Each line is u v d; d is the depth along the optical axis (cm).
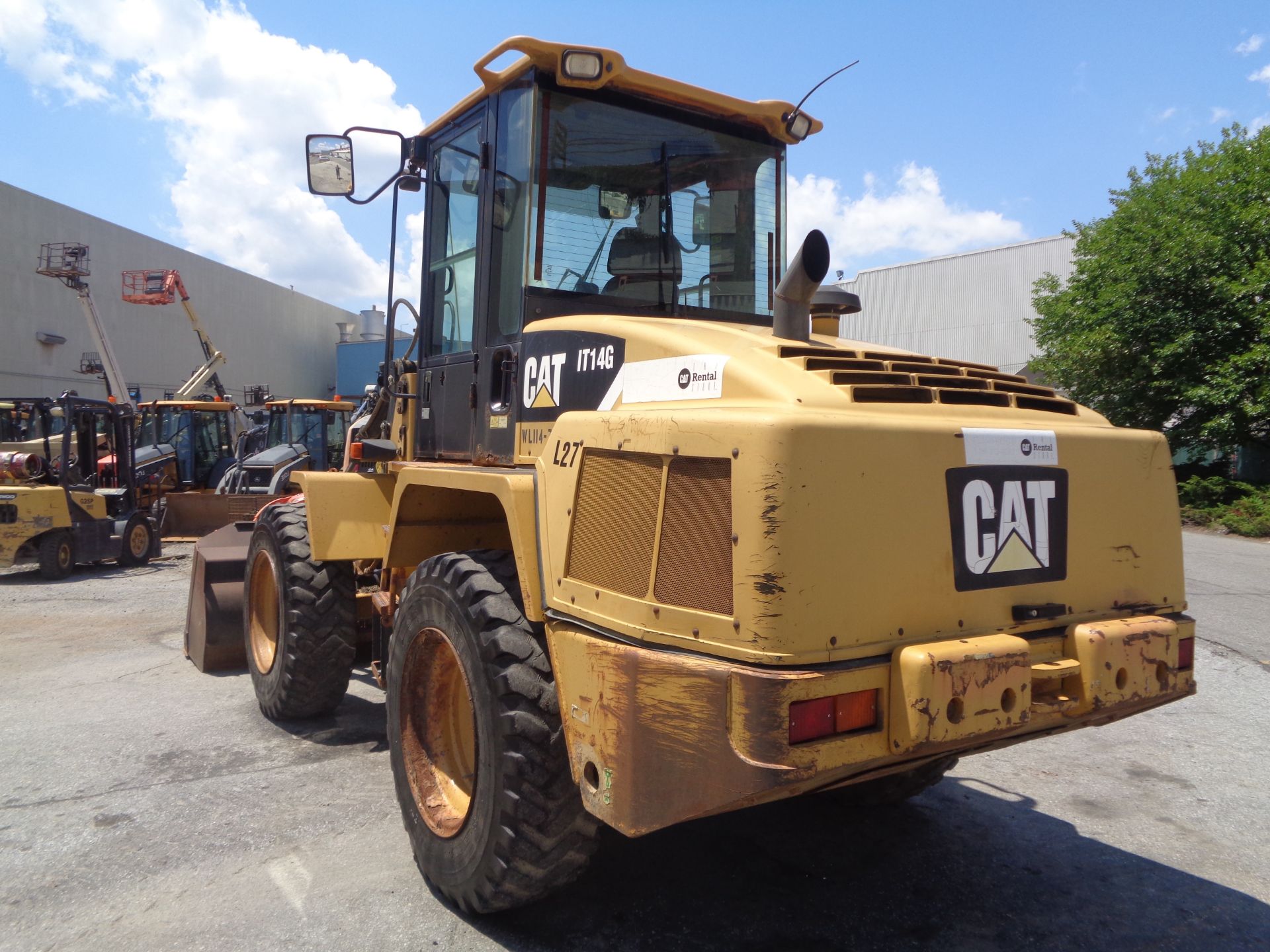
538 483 296
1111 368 2036
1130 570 285
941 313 3403
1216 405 1816
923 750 224
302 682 479
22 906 309
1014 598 256
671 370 279
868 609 229
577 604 272
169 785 416
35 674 629
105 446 1480
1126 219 2056
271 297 4622
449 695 339
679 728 232
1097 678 254
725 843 362
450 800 325
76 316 3359
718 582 230
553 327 334
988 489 252
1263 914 311
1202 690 591
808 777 213
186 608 907
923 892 324
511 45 334
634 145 374
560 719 278
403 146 444
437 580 320
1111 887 329
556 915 304
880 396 256
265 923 299
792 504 219
